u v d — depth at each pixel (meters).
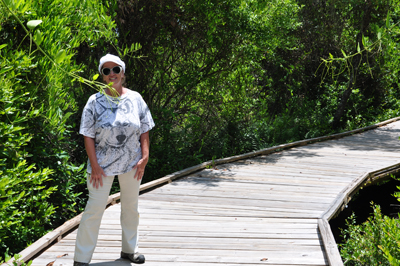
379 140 12.12
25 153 4.37
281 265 3.69
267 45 9.63
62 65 4.62
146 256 3.88
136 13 7.48
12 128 4.01
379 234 4.61
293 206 5.56
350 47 14.89
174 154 8.55
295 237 4.40
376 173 7.94
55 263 3.63
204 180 7.07
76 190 6.59
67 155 5.33
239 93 10.72
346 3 12.57
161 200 5.82
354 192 6.73
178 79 9.20
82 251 3.20
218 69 9.29
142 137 3.36
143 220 4.95
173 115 8.54
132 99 3.26
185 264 3.70
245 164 8.55
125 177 3.27
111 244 4.14
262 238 4.38
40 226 4.62
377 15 12.34
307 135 13.59
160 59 8.59
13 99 4.03
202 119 10.16
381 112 17.55
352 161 8.98
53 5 4.77
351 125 15.70
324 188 6.57
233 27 8.32
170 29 8.14
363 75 16.22
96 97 3.18
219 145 9.99
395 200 8.97
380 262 4.30
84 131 3.12
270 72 14.98
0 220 3.82
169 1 7.48
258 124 11.91
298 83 15.43
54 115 4.65
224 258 3.85
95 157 3.13
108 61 3.11
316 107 15.96
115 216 5.04
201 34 8.27
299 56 14.79
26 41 4.56
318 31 14.13
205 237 4.40
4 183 3.64
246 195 6.12
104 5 6.81
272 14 9.70
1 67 4.06
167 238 4.36
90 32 5.62
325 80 16.78
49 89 4.61
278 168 8.15
